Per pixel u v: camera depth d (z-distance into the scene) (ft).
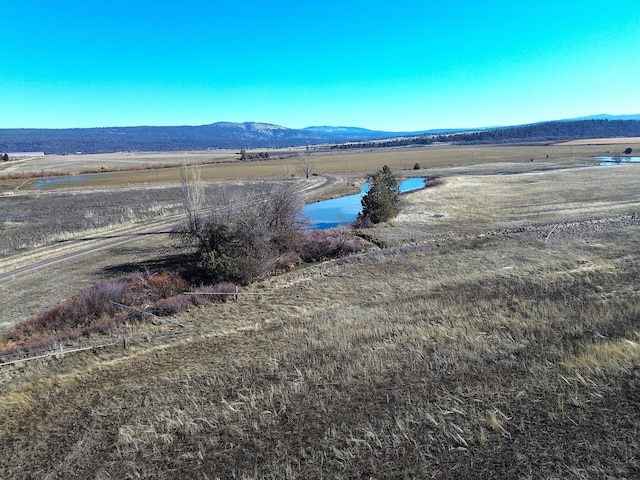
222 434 35.88
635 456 28.73
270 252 91.15
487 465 29.43
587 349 42.78
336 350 49.49
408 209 144.56
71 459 34.73
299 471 30.63
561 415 33.68
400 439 32.91
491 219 124.67
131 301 73.26
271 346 52.90
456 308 59.67
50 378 48.96
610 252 82.79
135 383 46.21
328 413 37.35
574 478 27.48
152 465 32.91
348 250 101.04
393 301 67.41
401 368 43.80
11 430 39.78
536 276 70.90
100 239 126.72
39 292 84.23
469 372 41.81
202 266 83.41
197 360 50.78
